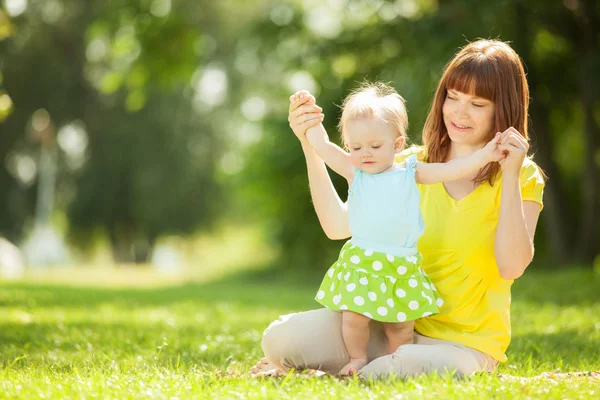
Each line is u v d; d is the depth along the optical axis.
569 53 27.31
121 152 56.16
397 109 6.92
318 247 40.53
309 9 33.59
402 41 28.41
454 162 6.78
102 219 57.44
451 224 7.03
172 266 75.62
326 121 32.53
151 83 31.52
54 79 54.06
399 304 6.66
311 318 7.04
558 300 19.41
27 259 52.12
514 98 7.01
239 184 41.00
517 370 8.26
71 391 6.55
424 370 6.71
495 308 7.02
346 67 33.12
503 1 23.88
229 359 9.82
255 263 47.22
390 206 6.71
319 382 6.46
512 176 6.67
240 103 56.47
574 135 34.78
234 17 50.34
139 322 14.80
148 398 6.25
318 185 7.43
